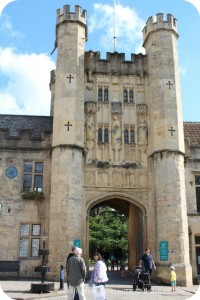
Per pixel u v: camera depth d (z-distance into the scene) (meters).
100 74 26.11
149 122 25.27
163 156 23.12
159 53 25.39
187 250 21.92
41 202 23.88
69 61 24.80
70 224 21.69
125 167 24.28
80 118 24.05
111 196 23.77
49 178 24.31
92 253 47.00
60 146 23.06
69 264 10.32
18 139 24.70
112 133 24.95
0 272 22.52
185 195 23.47
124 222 48.09
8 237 23.09
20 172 24.25
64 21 25.78
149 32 26.27
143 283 17.39
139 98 26.02
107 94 25.88
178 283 20.81
